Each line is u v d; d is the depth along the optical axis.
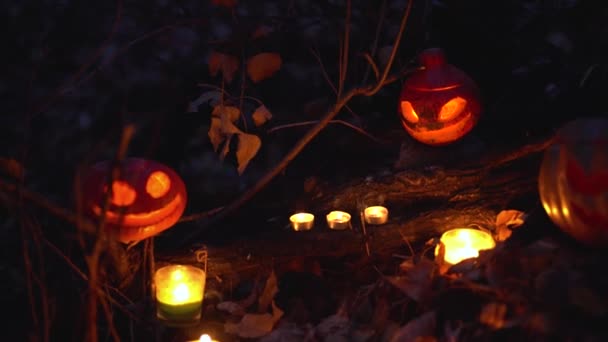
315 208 3.27
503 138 3.41
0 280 3.05
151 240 2.82
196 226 3.28
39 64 3.55
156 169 2.70
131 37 4.04
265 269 3.08
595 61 3.45
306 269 3.12
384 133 3.67
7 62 4.21
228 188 3.59
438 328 2.44
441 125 3.17
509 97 3.53
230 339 2.92
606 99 3.29
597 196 2.25
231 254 3.02
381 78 2.99
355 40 3.80
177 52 3.90
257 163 3.72
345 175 3.56
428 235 3.06
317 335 2.71
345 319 2.75
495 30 3.65
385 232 3.04
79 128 3.90
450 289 2.47
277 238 3.04
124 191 2.62
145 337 2.92
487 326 2.30
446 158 3.28
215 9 3.92
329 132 3.73
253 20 3.75
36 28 4.31
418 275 2.56
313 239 3.04
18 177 2.57
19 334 2.91
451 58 3.70
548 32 3.62
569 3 3.61
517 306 2.29
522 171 3.10
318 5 3.90
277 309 2.84
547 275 2.24
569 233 2.42
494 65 3.67
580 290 2.16
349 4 2.91
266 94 3.85
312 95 3.88
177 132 3.82
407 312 2.65
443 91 3.14
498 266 2.41
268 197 3.52
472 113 3.20
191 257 3.01
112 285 2.91
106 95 3.97
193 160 3.75
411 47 3.67
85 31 4.24
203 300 3.02
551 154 2.40
